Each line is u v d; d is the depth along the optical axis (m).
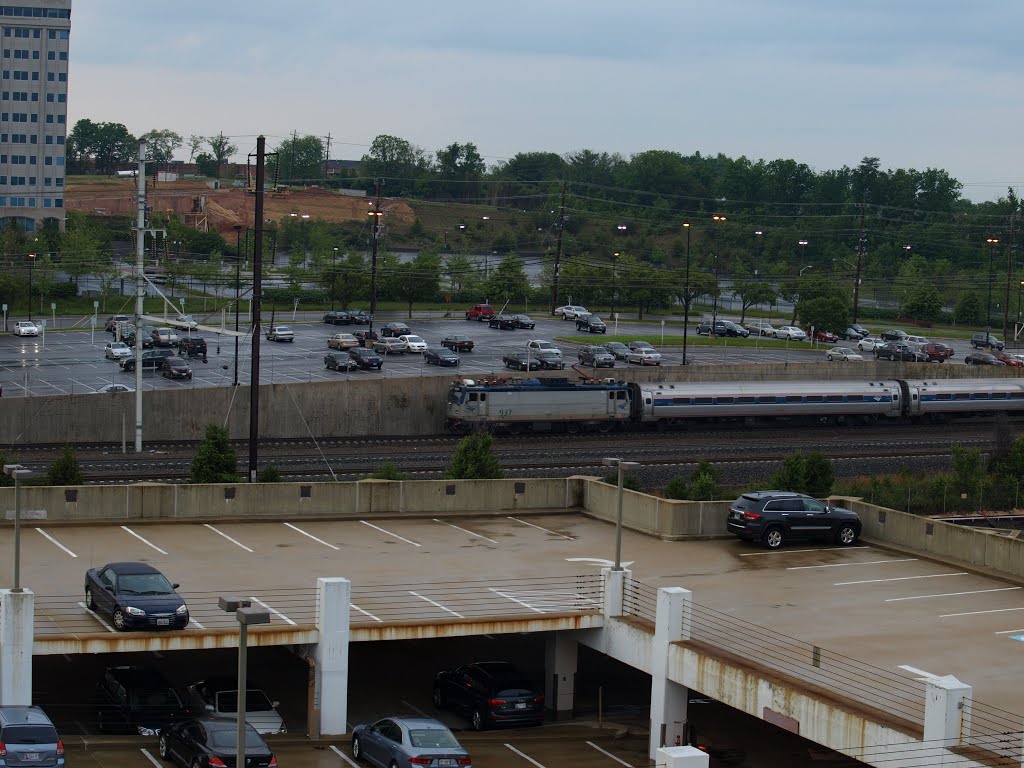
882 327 154.50
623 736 37.78
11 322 126.62
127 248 190.62
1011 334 155.25
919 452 84.00
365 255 181.25
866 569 45.97
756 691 33.03
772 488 62.88
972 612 40.62
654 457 78.81
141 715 34.91
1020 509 70.31
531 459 76.62
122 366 98.00
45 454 72.31
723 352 121.75
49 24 186.75
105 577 36.94
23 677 33.50
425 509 53.03
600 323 129.50
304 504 51.47
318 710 35.62
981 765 27.44
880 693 32.28
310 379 95.50
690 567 45.72
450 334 124.00
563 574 44.03
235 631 35.28
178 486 49.81
